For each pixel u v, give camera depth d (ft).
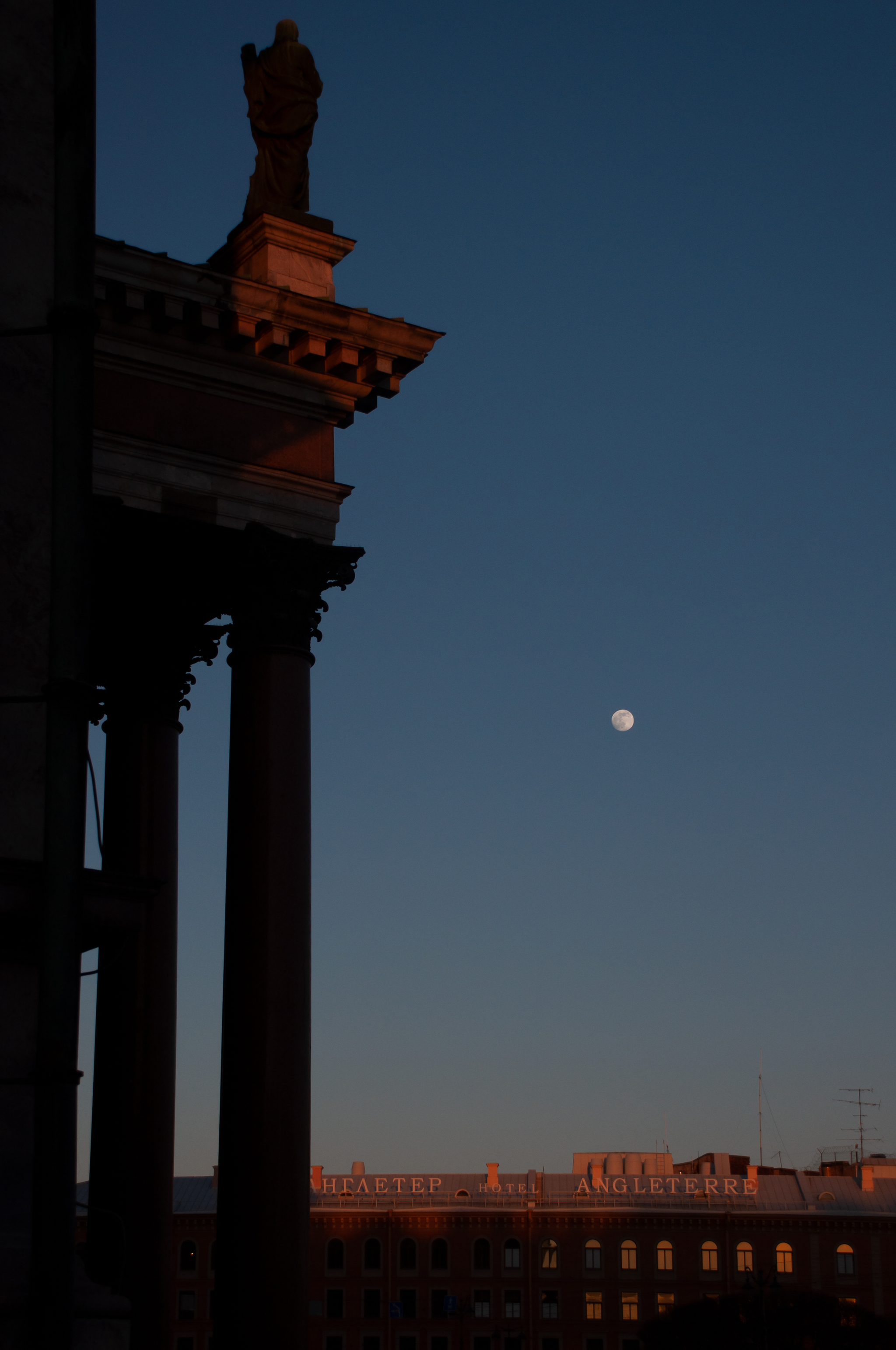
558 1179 422.82
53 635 30.94
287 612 75.46
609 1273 388.37
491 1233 394.93
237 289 75.15
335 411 79.25
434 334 80.74
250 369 76.79
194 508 74.38
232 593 76.13
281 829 72.54
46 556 34.76
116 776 86.74
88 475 31.55
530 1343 386.11
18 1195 32.04
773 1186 405.59
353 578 77.61
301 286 79.20
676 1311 323.37
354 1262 396.16
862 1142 437.17
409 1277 394.32
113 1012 83.25
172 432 74.54
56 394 31.48
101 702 88.28
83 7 32.45
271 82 81.41
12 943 32.65
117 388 73.56
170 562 78.48
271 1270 67.62
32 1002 32.81
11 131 35.83
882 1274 380.99
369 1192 413.39
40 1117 28.91
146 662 87.71
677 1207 392.27
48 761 30.50
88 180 32.01
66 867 30.07
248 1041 69.87
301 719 74.69
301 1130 69.62
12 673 34.01
